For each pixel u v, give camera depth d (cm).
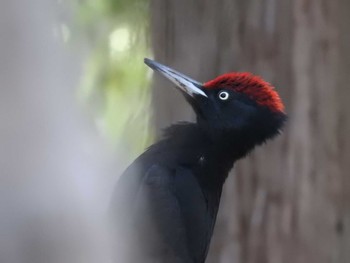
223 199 1370
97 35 1524
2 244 538
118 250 682
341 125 1390
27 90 550
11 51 547
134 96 1539
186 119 1345
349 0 1389
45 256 543
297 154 1379
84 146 570
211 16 1347
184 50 1358
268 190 1372
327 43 1381
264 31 1350
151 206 920
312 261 1391
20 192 543
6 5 546
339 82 1389
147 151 975
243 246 1372
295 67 1367
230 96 993
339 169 1396
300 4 1362
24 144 547
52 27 565
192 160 970
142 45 1492
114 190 928
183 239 937
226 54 1348
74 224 550
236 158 1001
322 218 1392
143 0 1477
